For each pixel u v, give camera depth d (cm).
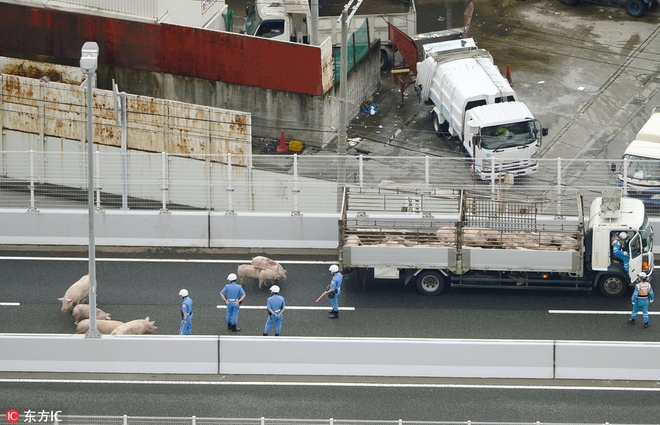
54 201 7188
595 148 8300
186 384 5603
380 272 6291
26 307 6300
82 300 6272
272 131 8500
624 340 5950
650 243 6300
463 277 6319
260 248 6988
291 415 5366
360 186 6638
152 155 7275
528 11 10238
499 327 6072
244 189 7206
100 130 7925
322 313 6225
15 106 8025
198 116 7719
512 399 5469
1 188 7131
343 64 6600
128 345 5669
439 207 6650
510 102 7919
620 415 5356
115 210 7019
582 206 6247
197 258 6856
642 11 10031
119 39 8550
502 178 7288
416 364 5625
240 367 5672
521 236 6219
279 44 8219
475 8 10306
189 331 5906
